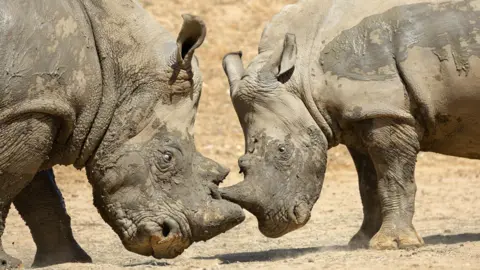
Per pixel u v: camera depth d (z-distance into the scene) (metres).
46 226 17.25
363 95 17.80
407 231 17.69
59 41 15.27
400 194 17.88
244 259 17.55
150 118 16.08
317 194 17.94
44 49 15.11
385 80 17.77
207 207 16.12
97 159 16.03
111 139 15.99
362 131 17.95
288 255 17.81
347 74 17.89
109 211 16.11
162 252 16.19
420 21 17.92
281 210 17.52
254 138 17.83
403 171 17.88
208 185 16.27
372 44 17.94
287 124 17.83
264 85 17.95
